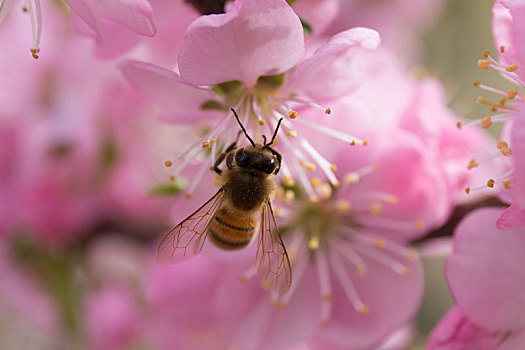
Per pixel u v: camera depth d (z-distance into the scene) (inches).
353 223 7.6
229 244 7.2
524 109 6.5
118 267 9.1
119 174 8.6
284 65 6.9
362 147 7.4
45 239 8.6
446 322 7.0
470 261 6.9
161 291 7.9
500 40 7.0
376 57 7.6
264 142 7.2
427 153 7.3
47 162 8.6
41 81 8.7
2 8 7.2
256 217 7.2
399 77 7.8
